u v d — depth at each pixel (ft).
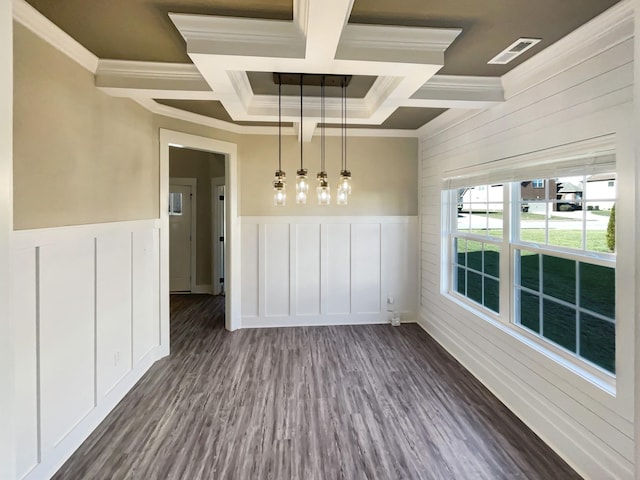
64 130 6.83
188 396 9.14
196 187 20.61
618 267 5.83
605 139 6.06
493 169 9.43
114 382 8.65
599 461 6.16
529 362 7.97
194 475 6.43
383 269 15.06
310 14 5.27
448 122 12.06
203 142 12.69
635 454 2.96
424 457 6.88
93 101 7.79
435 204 13.41
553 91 7.23
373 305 15.10
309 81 9.23
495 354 9.35
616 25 5.81
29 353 5.96
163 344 11.53
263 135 14.29
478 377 10.14
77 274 7.20
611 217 6.38
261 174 14.35
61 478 6.36
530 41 6.84
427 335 13.66
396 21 6.27
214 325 14.87
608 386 6.19
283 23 6.28
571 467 6.62
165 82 8.11
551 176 7.47
